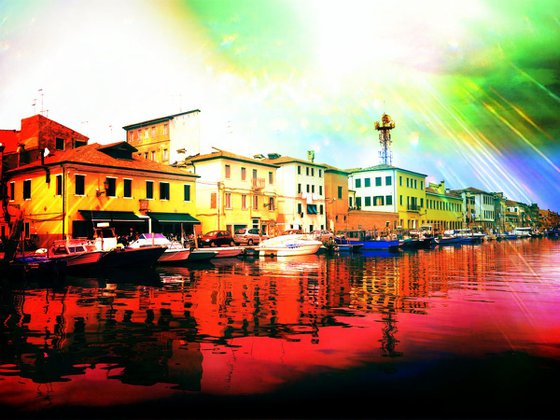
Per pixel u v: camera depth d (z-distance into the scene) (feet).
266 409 21.31
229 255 117.91
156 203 121.08
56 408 21.63
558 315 41.45
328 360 27.96
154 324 38.14
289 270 86.58
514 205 369.71
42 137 126.62
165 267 92.58
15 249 77.66
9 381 24.97
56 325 37.93
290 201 168.96
